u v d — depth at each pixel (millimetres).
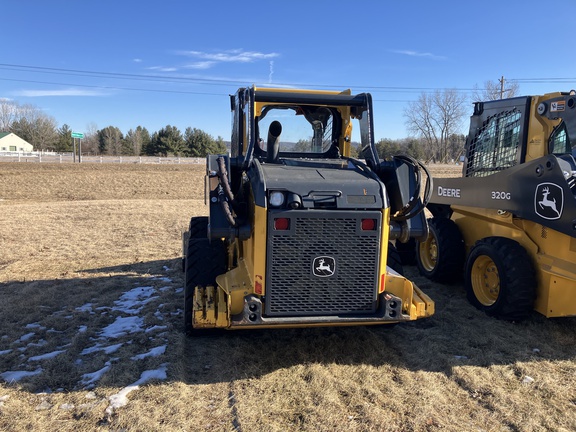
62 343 4320
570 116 4598
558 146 4918
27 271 6883
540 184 4465
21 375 3648
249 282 3695
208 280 4215
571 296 4270
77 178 23594
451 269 6133
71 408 3236
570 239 4293
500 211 5164
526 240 4809
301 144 4773
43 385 3531
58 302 5473
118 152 82438
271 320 3506
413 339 4496
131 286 6141
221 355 4055
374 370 3850
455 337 4527
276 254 3498
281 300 3562
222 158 3682
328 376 3707
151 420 3078
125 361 3889
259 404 3301
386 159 4141
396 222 3980
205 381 3633
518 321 4793
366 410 3238
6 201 17578
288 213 3451
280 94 4266
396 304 3656
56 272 6828
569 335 4566
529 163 4621
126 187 21828
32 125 83812
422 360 4039
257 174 3631
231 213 3562
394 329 4746
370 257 3625
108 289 5992
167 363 3848
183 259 6496
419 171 3820
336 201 3521
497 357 4105
